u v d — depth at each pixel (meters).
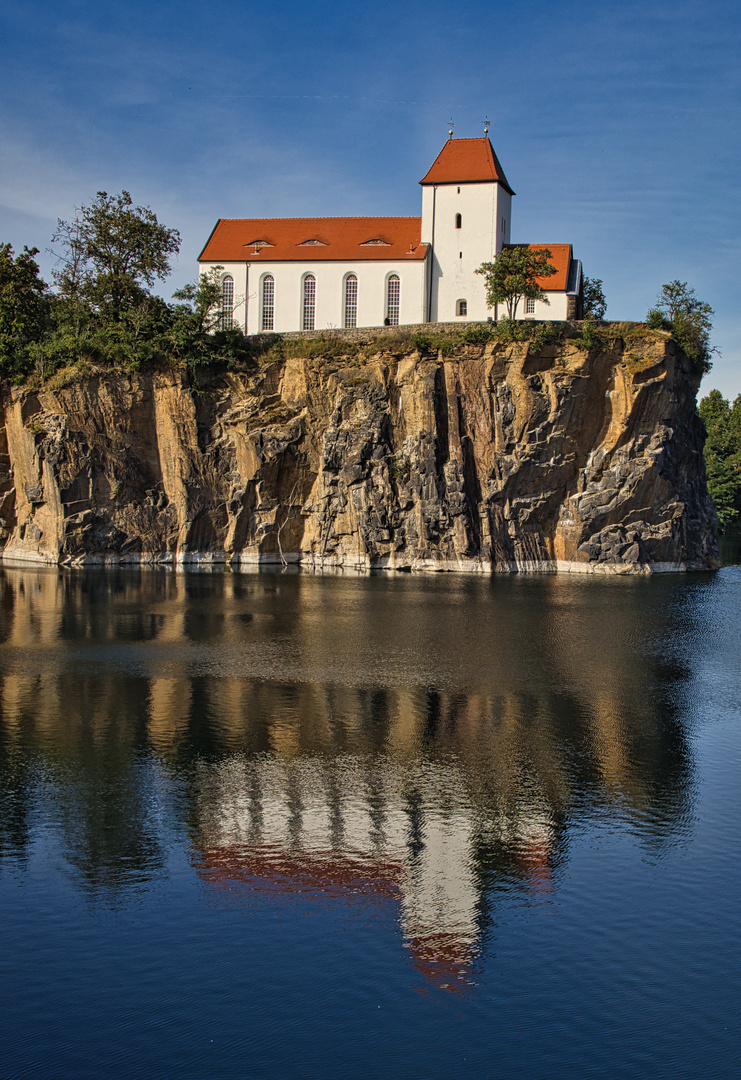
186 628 48.94
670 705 33.94
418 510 80.56
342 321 90.19
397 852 20.75
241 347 87.31
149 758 27.23
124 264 89.69
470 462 80.69
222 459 85.44
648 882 19.30
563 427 79.19
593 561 79.12
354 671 38.84
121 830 21.94
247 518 85.12
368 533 81.25
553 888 19.06
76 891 18.83
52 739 29.09
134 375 84.12
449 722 31.30
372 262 88.94
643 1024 14.66
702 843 21.31
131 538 82.62
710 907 18.25
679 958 16.42
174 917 17.77
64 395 82.38
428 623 51.03
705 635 48.47
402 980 15.74
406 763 26.95
